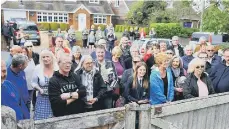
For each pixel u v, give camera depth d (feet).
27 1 136.15
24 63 12.85
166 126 10.36
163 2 116.98
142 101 13.29
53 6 138.82
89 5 147.23
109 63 15.96
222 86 15.53
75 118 8.53
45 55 12.99
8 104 10.84
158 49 20.67
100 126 9.08
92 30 60.18
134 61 15.20
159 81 13.56
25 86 13.19
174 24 95.76
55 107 11.23
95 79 13.65
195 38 58.59
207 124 12.59
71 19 140.87
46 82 12.80
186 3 71.77
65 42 22.94
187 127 11.68
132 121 9.61
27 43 17.83
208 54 19.58
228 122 13.60
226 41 58.18
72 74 11.82
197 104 11.82
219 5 52.11
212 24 52.65
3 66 10.71
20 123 7.68
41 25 129.80
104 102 14.24
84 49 62.59
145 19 117.60
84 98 13.08
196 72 13.87
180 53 26.96
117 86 15.24
